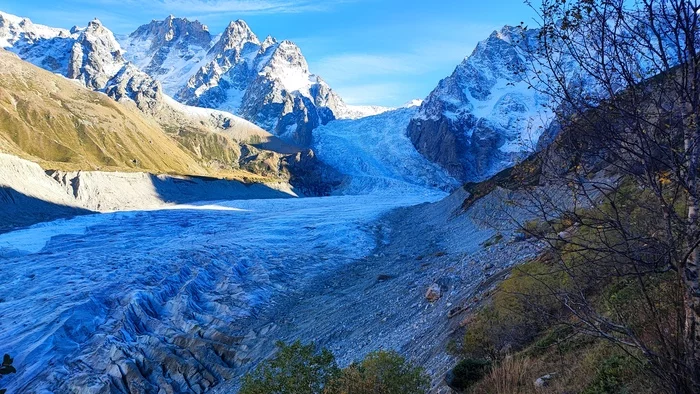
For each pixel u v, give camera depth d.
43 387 28.52
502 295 17.00
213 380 32.34
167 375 32.06
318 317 38.91
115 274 47.00
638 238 5.77
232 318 40.25
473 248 49.16
